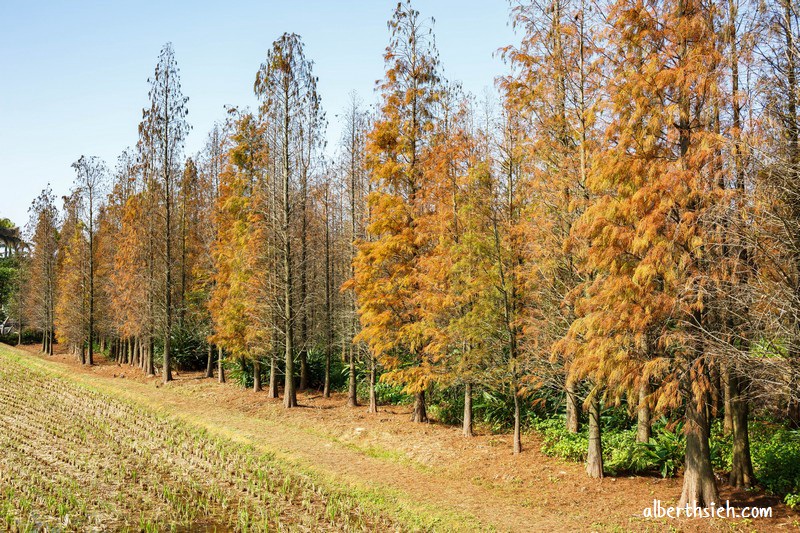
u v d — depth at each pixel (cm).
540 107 1412
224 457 1667
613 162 1016
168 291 3388
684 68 975
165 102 3553
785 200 884
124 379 3462
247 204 2705
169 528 1152
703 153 927
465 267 1577
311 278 2816
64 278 4875
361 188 2519
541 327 1411
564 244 1238
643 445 1411
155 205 3638
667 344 967
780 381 918
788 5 926
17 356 4722
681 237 973
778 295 866
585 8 1327
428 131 1948
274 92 2584
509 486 1370
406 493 1349
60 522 1165
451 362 1812
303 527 1148
